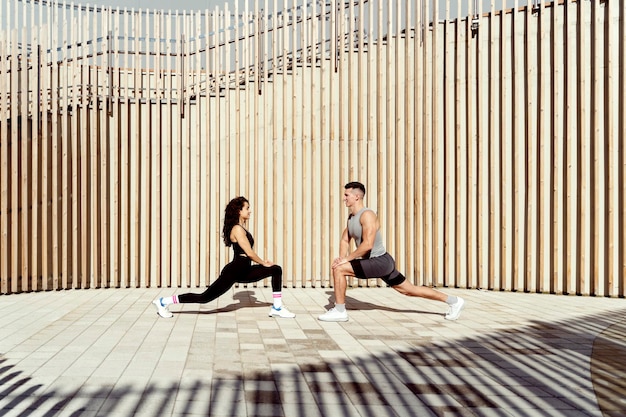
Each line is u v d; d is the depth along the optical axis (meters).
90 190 9.02
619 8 8.15
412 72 9.10
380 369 4.01
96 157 8.80
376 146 9.06
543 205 8.45
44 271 8.38
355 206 6.01
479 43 8.77
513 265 8.60
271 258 9.16
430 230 8.95
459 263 8.81
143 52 9.05
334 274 5.95
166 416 3.00
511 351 4.60
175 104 9.23
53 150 8.49
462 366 4.12
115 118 8.85
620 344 4.89
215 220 9.01
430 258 8.95
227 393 3.41
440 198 8.96
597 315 6.45
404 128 9.05
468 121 8.77
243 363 4.14
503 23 8.67
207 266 8.95
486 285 8.75
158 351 4.50
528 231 8.51
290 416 3.03
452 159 8.93
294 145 9.00
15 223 8.22
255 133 8.98
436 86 8.90
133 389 3.47
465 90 8.92
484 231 8.77
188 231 9.05
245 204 6.16
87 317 6.13
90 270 8.98
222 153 9.21
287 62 9.10
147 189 8.97
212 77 9.29
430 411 3.13
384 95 9.04
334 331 5.42
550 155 8.50
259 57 9.12
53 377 3.72
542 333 5.36
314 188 8.99
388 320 6.06
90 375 3.77
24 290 8.25
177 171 9.05
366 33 9.17
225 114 9.00
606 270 8.17
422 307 7.03
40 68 8.47
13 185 8.23
